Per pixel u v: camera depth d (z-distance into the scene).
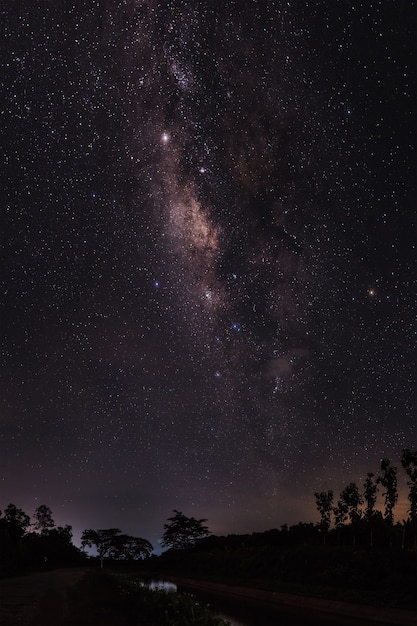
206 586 45.66
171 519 92.31
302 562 39.03
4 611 22.70
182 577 56.16
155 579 59.44
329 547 41.22
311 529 59.75
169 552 89.62
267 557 45.28
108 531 99.38
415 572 28.44
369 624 21.84
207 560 60.31
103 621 20.00
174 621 19.53
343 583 31.08
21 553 72.50
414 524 34.62
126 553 97.12
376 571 30.38
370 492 40.75
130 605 24.28
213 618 20.02
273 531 62.94
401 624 21.22
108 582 41.00
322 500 46.41
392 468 38.69
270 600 32.78
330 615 25.19
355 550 36.62
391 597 25.53
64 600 27.23
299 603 29.81
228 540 81.25
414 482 33.94
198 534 90.50
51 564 84.56
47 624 19.16
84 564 91.88
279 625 22.00
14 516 87.81
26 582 42.03
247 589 37.62
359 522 41.81
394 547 35.75
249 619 24.22
